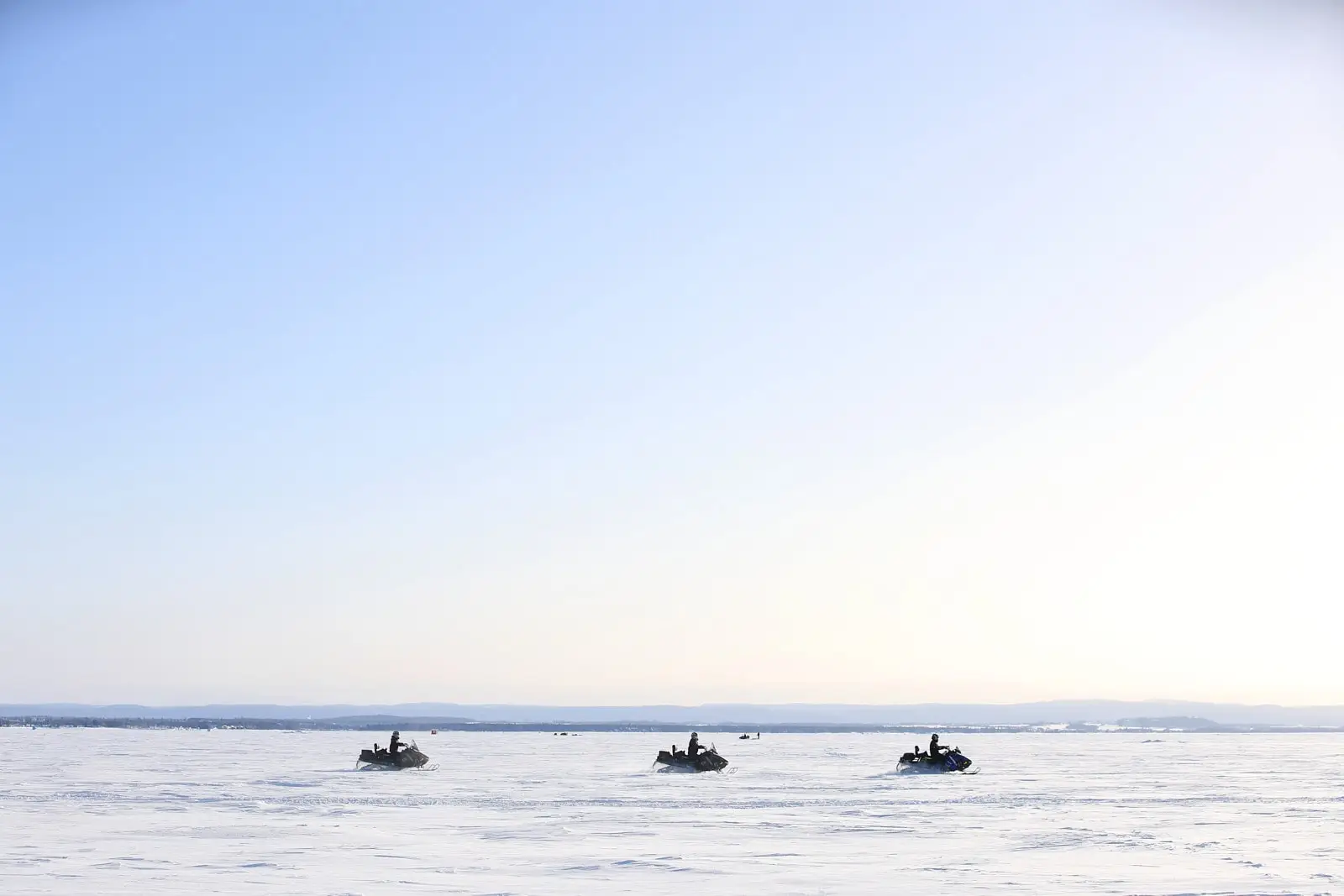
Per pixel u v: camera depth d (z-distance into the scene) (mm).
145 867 27594
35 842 32250
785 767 83688
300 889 24562
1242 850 31938
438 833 35594
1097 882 26078
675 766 73375
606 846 32406
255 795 49812
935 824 39125
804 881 26141
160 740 158875
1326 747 165875
